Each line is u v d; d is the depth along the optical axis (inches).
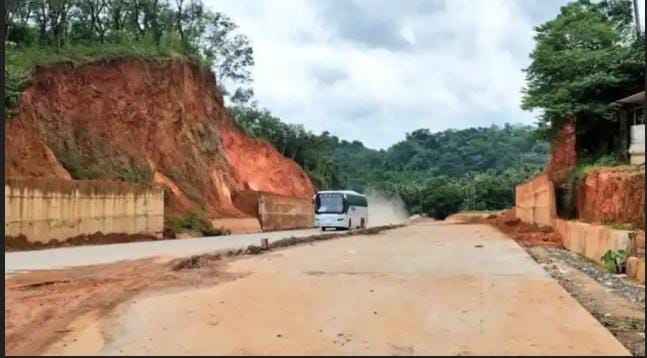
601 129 1462.8
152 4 2333.9
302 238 1275.8
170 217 1662.2
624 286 633.6
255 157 2723.9
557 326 381.4
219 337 358.9
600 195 1136.2
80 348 340.5
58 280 604.4
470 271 660.7
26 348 345.7
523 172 3772.1
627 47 1370.6
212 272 665.6
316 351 326.0
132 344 346.3
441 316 412.2
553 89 1435.8
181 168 1937.7
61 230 1221.1
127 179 1632.6
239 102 3368.6
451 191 3865.7
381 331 370.6
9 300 487.2
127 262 786.8
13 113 1327.5
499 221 2217.0
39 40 1776.6
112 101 1731.1
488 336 356.8
